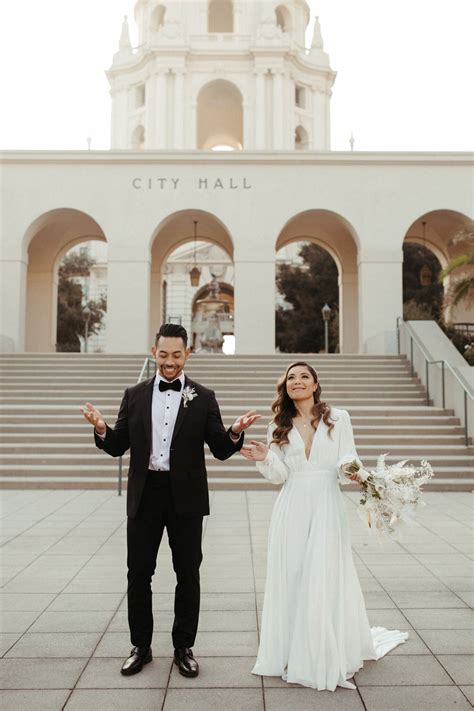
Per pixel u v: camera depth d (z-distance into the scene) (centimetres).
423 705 293
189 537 335
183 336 346
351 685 310
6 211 1838
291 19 4575
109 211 1842
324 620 313
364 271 1831
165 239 2195
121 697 302
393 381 1374
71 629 391
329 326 3350
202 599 451
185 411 335
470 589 473
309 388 347
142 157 1844
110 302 1822
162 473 336
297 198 1845
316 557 320
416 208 1844
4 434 1093
